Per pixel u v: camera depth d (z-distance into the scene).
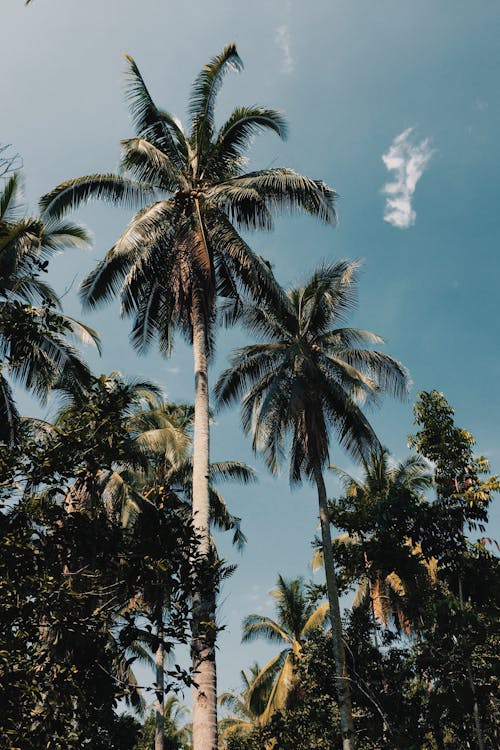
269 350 21.66
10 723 5.36
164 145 16.67
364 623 17.30
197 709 9.92
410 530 12.31
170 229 15.70
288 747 16.92
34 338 7.50
